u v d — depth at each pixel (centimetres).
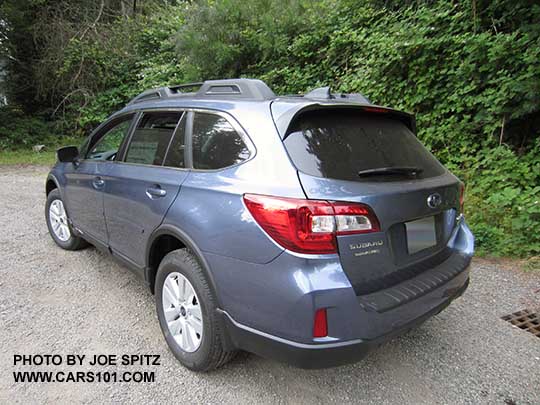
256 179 197
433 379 232
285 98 229
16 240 449
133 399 213
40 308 303
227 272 202
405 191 203
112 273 366
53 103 1354
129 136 305
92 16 1340
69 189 379
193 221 220
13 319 287
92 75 1249
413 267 213
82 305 309
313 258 175
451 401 215
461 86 556
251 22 894
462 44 552
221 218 204
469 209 467
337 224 177
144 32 1297
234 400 213
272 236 183
